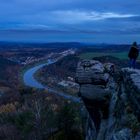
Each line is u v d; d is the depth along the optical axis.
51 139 46.69
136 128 15.23
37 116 51.09
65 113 47.69
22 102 96.31
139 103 15.57
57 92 126.00
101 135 20.84
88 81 22.03
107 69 22.28
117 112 19.12
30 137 49.28
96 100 21.42
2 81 154.25
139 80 17.39
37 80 170.62
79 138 44.00
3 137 53.50
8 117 70.12
